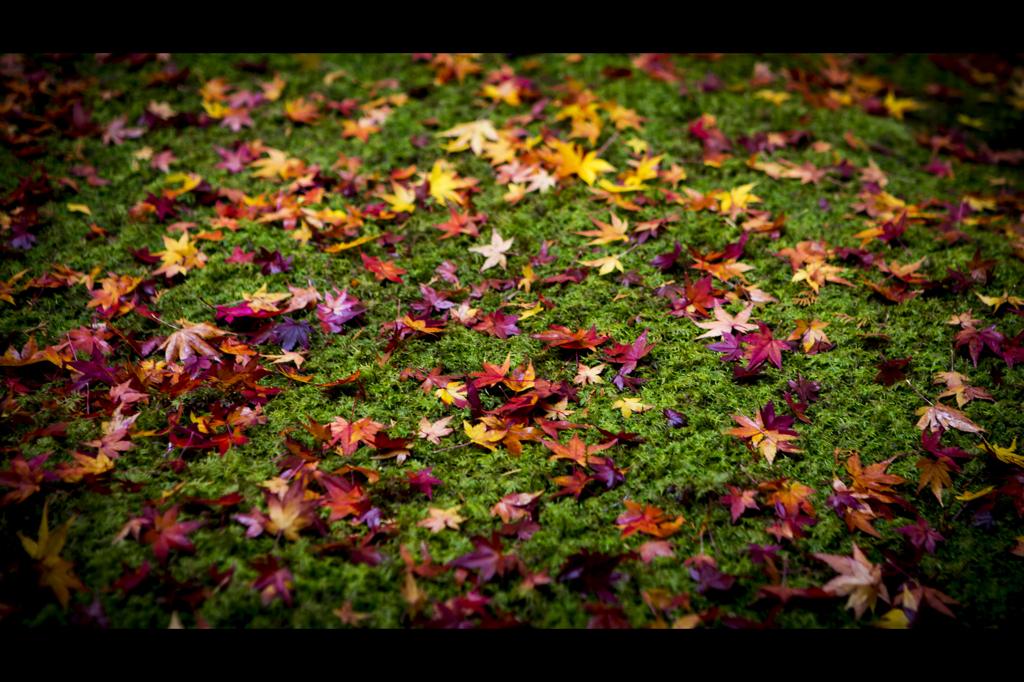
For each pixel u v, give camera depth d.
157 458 1.80
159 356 2.08
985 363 2.14
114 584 1.50
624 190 2.78
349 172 2.84
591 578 1.54
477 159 2.98
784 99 3.49
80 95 3.24
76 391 1.93
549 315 2.28
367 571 1.58
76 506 1.67
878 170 3.04
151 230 2.59
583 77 3.54
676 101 3.39
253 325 2.20
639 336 2.21
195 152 2.98
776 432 1.88
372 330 2.22
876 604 1.57
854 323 2.27
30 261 2.41
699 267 2.42
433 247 2.55
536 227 2.65
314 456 1.80
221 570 1.57
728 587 1.54
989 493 1.77
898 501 1.75
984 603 1.58
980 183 3.09
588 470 1.81
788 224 2.71
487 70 3.55
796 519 1.70
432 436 1.88
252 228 2.62
